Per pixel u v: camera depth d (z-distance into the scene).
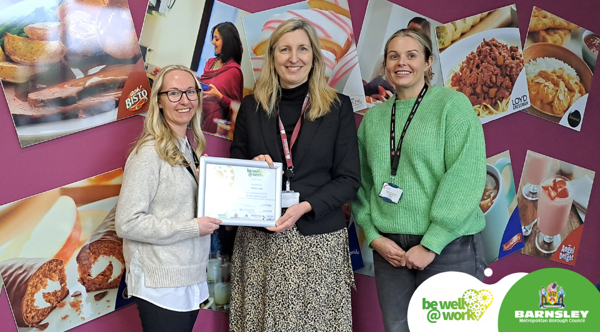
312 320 1.93
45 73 2.17
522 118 2.79
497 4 2.75
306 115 2.06
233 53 2.47
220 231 2.44
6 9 2.10
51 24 2.17
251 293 2.02
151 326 1.73
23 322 2.16
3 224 2.14
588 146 2.90
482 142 1.96
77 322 2.24
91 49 2.23
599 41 2.90
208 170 1.86
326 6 2.54
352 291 2.64
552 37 2.81
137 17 2.33
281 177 1.93
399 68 2.05
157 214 1.77
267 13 2.50
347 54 2.57
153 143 1.79
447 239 1.92
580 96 2.87
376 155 2.12
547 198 2.83
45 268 2.19
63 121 2.20
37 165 2.19
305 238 1.97
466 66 2.69
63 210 2.22
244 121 2.16
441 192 1.92
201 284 1.88
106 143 2.30
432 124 1.99
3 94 2.15
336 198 1.96
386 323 2.12
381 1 2.62
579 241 2.89
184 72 1.91
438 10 2.70
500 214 2.74
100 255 2.28
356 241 2.61
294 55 2.00
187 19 2.39
